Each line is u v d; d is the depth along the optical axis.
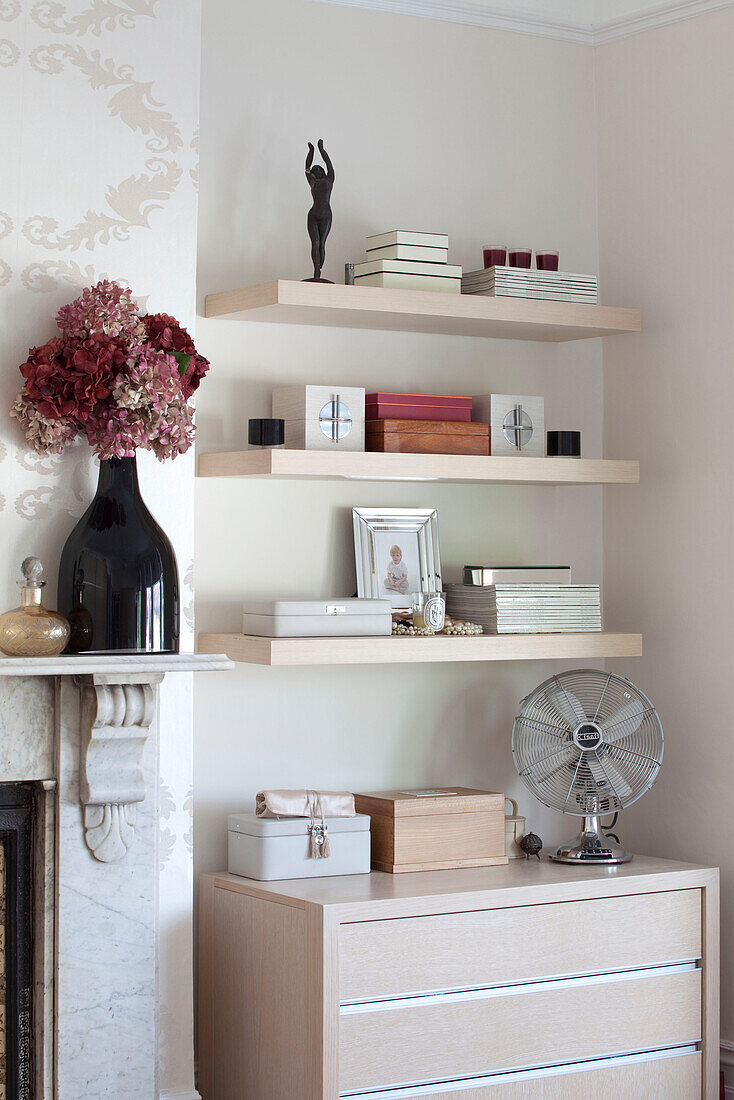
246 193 3.24
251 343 3.23
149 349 2.50
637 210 3.61
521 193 3.62
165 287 2.78
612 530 3.67
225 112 3.22
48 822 2.56
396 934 2.74
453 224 3.51
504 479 3.19
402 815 3.05
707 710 3.39
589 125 3.70
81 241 2.69
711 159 3.40
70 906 2.55
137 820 2.61
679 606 3.47
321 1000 2.63
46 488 2.61
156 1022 2.63
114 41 2.74
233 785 3.18
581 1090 2.96
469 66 3.55
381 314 3.10
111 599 2.48
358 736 3.35
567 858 3.19
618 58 3.65
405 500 3.43
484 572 3.33
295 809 2.96
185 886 2.79
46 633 2.41
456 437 3.20
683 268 3.47
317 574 3.31
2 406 2.58
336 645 2.93
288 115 3.30
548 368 3.65
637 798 3.24
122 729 2.53
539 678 3.62
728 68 3.36
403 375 3.43
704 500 3.41
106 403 2.49
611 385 3.68
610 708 3.40
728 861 3.32
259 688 3.22
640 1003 3.05
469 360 3.53
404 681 3.42
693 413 3.44
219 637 3.07
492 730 3.55
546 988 2.93
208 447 3.17
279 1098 2.77
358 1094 2.69
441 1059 2.78
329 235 3.34
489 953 2.85
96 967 2.57
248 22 3.25
